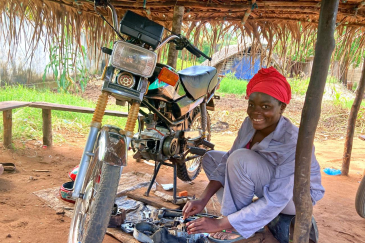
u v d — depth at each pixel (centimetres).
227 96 1246
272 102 190
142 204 282
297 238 172
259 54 405
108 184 167
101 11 339
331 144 625
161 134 258
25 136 471
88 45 371
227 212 207
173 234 214
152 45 194
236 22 368
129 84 188
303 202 167
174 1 309
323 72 155
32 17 351
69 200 269
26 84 838
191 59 396
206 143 324
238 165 201
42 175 341
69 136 520
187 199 287
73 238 175
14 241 209
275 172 202
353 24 348
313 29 367
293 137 200
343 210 304
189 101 279
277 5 298
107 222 166
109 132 177
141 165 410
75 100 721
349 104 925
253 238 229
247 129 227
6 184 306
